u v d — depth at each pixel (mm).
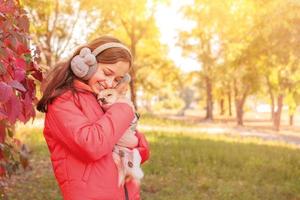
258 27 14039
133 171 2281
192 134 22578
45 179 8375
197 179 9633
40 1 9961
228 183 9180
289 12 12828
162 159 11797
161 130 24344
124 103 2256
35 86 2783
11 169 3990
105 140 2145
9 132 3648
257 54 14773
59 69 2309
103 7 30125
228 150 14250
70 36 31766
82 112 2225
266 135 33438
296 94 15023
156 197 7863
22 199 6910
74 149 2158
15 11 2949
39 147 12508
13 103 2393
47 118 2266
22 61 2684
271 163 11836
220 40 41969
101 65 2250
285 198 8273
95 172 2186
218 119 62125
